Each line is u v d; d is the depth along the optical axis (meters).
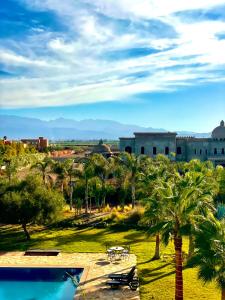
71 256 37.41
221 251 19.27
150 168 49.94
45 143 161.62
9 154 104.00
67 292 30.27
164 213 25.80
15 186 46.53
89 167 59.69
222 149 102.94
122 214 53.75
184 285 29.41
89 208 64.88
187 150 103.69
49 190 47.44
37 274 33.50
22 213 42.97
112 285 28.92
